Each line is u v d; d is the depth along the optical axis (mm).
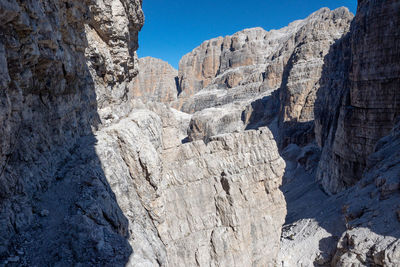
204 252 22703
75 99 15953
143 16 28875
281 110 111438
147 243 13766
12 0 7809
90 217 10609
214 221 23656
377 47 43312
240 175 24703
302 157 77625
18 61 8867
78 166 13078
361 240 27922
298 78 99875
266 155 27000
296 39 144625
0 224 8195
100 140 16297
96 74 20750
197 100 179125
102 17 20688
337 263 28219
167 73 195750
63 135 13875
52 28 11703
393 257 23812
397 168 34156
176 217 22266
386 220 28422
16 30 8672
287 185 70375
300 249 35594
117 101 23672
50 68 11945
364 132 46781
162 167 20969
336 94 67688
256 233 25812
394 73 41625
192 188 23172
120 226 12258
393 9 40688
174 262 21344
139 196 17359
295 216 49500
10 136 8953
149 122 21375
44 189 10906
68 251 8820
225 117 127688
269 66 146625
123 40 23516
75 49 15875
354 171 49031
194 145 24281
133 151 17359
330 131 63094
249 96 149500
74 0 14625
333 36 104000
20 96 9477
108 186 13695
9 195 8938
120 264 9539
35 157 10953
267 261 26391
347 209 35188
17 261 7863
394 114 42406
